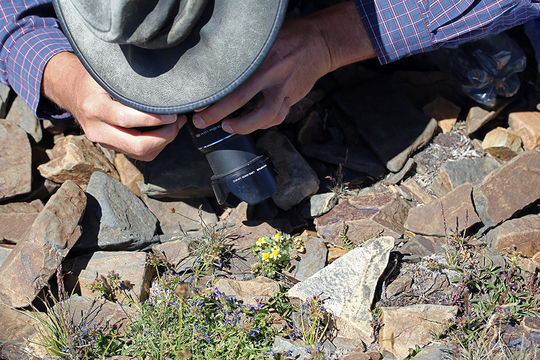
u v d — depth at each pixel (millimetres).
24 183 1165
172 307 1024
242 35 890
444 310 1007
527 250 1110
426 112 1304
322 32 1120
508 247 1110
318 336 1010
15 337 1015
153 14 828
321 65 1110
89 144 1224
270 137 1209
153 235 1146
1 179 1157
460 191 1147
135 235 1119
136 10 817
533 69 1357
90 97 997
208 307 1034
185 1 834
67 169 1184
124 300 1061
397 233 1134
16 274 1044
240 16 885
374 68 1386
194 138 1041
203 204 1193
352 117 1275
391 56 1162
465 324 1002
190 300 1027
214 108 974
